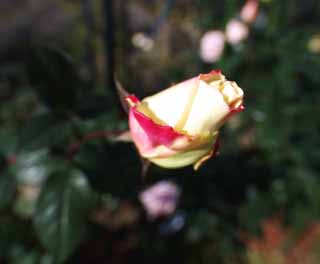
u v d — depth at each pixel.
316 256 0.61
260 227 0.59
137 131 0.20
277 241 0.61
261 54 0.65
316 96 0.68
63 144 0.29
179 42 0.74
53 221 0.27
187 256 0.56
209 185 0.39
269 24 0.68
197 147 0.19
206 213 0.55
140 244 0.56
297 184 0.63
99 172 0.28
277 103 0.66
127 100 0.20
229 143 0.59
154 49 0.71
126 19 0.51
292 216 0.63
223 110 0.18
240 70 0.65
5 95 0.63
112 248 0.55
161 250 0.56
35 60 0.26
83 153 0.28
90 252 0.54
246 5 0.59
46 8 0.85
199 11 0.72
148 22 0.74
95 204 0.28
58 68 0.26
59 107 0.27
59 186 0.28
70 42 0.57
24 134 0.26
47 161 0.30
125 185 0.28
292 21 0.86
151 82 0.64
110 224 0.57
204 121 0.19
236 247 0.59
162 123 0.19
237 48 0.64
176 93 0.19
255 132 0.67
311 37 0.73
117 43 0.49
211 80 0.19
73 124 0.27
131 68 0.57
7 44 0.85
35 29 0.84
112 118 0.28
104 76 0.49
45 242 0.27
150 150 0.20
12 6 0.88
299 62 0.67
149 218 0.55
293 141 0.67
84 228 0.28
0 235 0.46
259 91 0.66
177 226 0.54
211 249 0.57
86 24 0.52
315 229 0.63
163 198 0.47
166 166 0.21
